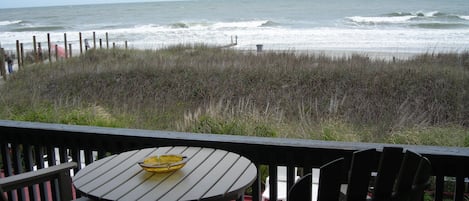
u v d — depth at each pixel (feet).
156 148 7.80
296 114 30.32
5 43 115.96
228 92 37.55
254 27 136.36
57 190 8.84
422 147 6.84
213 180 6.17
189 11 236.84
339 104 32.12
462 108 30.58
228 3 313.73
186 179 6.24
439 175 6.76
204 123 25.29
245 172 6.50
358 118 29.01
